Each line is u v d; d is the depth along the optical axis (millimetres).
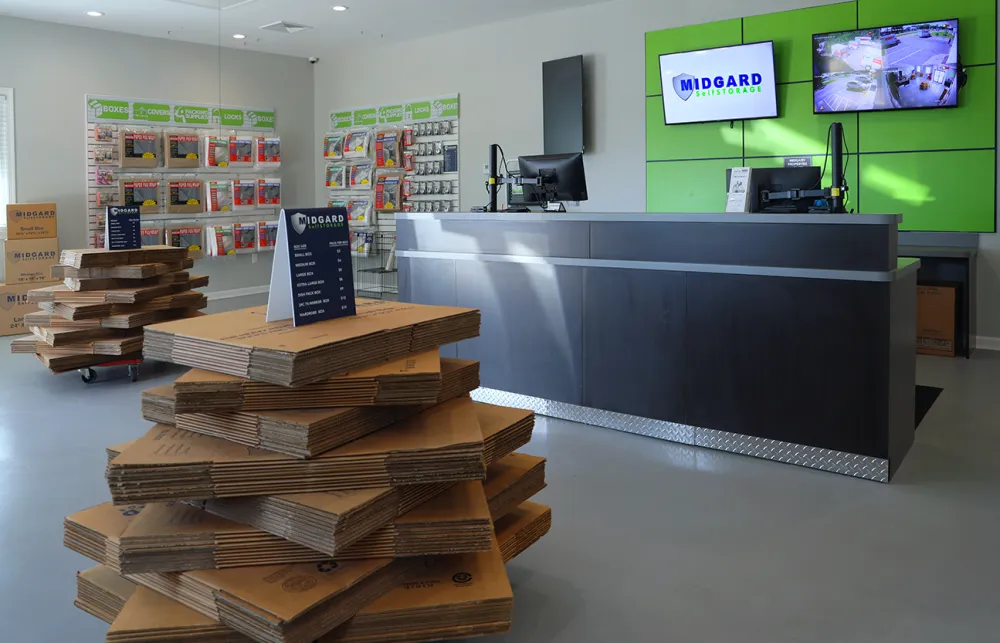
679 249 4102
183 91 9523
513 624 2393
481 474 1949
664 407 4250
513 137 8758
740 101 7082
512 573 2738
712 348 4043
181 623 1853
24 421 4688
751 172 4555
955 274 6332
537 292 4695
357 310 2436
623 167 7969
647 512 3277
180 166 9141
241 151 9688
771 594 2580
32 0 7441
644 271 4238
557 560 2840
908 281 3857
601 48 7953
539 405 4758
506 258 4809
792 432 3834
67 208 8617
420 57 9555
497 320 4898
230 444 1967
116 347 5371
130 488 1832
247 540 1908
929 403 4938
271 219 10328
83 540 2119
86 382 5680
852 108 6578
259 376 1865
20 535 3066
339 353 1937
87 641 2318
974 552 2875
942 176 6352
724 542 2984
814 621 2406
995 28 5992
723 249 3953
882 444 3582
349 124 10531
